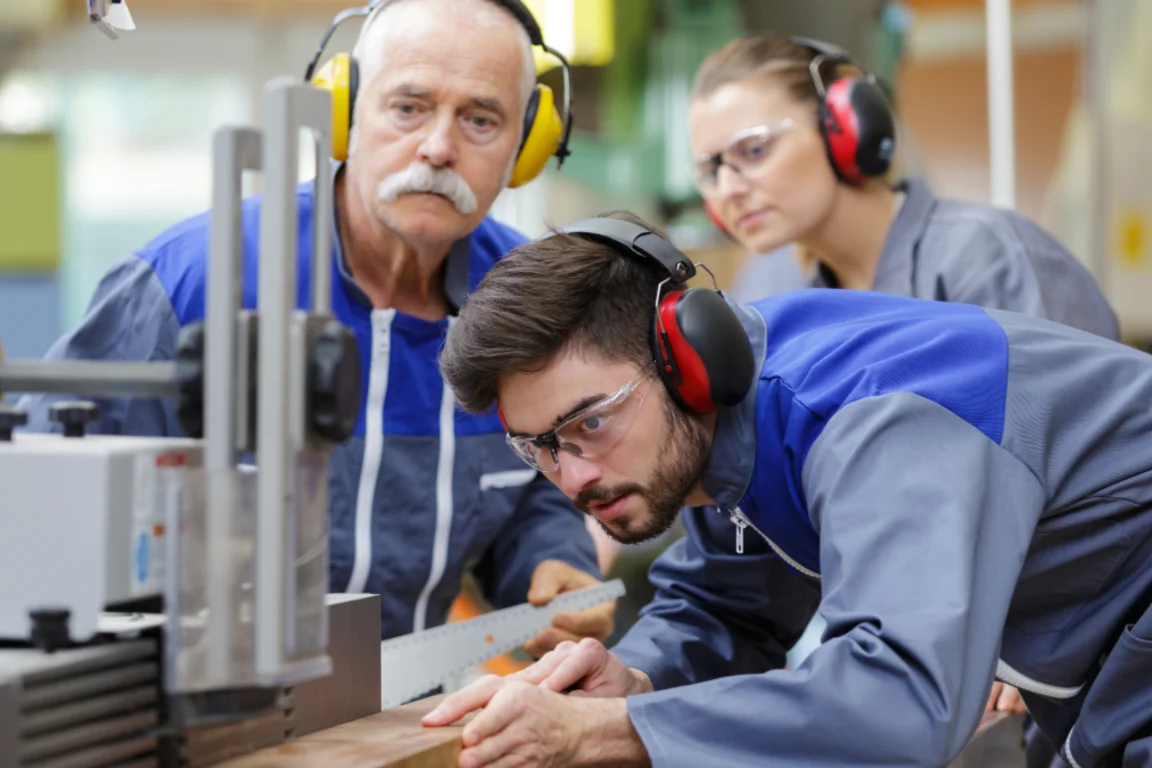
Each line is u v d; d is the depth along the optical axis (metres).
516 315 2.00
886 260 3.62
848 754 1.77
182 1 6.82
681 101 5.25
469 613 4.08
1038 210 6.01
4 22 6.65
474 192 2.72
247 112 7.04
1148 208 5.65
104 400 2.61
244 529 1.55
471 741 1.85
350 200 2.84
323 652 1.63
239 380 1.54
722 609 2.72
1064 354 2.19
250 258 2.77
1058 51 5.89
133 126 7.32
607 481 2.08
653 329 2.04
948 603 1.77
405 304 2.94
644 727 1.83
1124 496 2.16
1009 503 1.96
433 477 2.92
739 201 3.63
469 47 2.64
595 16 4.81
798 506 2.19
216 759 1.71
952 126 6.15
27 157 5.80
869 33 5.21
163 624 1.66
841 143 3.48
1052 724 2.48
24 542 1.52
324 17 6.92
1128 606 2.24
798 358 2.15
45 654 1.54
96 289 2.79
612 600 3.06
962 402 2.01
